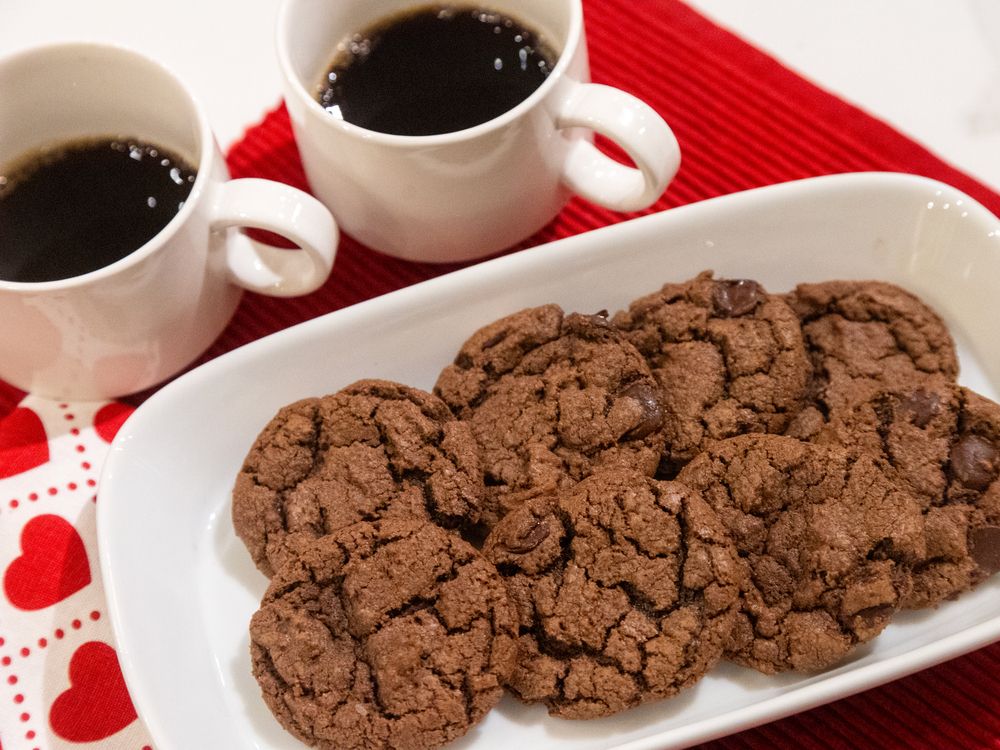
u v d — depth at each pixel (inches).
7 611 22.0
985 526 20.7
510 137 21.3
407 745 19.9
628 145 21.4
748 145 24.4
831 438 21.3
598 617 20.2
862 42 25.0
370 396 21.7
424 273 23.8
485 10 23.0
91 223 22.4
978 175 24.2
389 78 22.9
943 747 21.1
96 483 22.6
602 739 20.6
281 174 24.4
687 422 21.5
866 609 20.1
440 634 20.2
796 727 21.2
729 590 20.1
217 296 22.6
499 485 21.4
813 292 22.5
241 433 22.2
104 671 21.7
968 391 21.4
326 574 20.6
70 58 22.0
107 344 21.8
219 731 20.9
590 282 22.4
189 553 21.9
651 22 25.1
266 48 25.2
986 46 24.9
